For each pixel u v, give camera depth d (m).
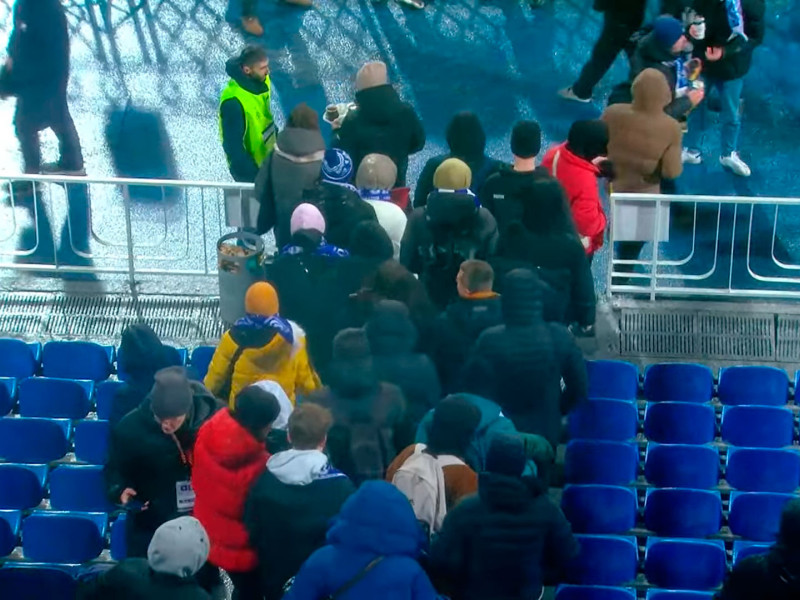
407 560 5.93
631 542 7.93
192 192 12.37
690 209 12.09
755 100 13.71
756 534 8.35
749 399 9.45
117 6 15.12
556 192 8.16
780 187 12.48
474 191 9.37
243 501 6.82
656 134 10.07
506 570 6.36
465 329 7.83
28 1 11.92
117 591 5.92
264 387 7.44
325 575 5.91
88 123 13.33
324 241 8.50
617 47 13.03
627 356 10.12
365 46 14.52
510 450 6.30
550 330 7.53
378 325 7.50
